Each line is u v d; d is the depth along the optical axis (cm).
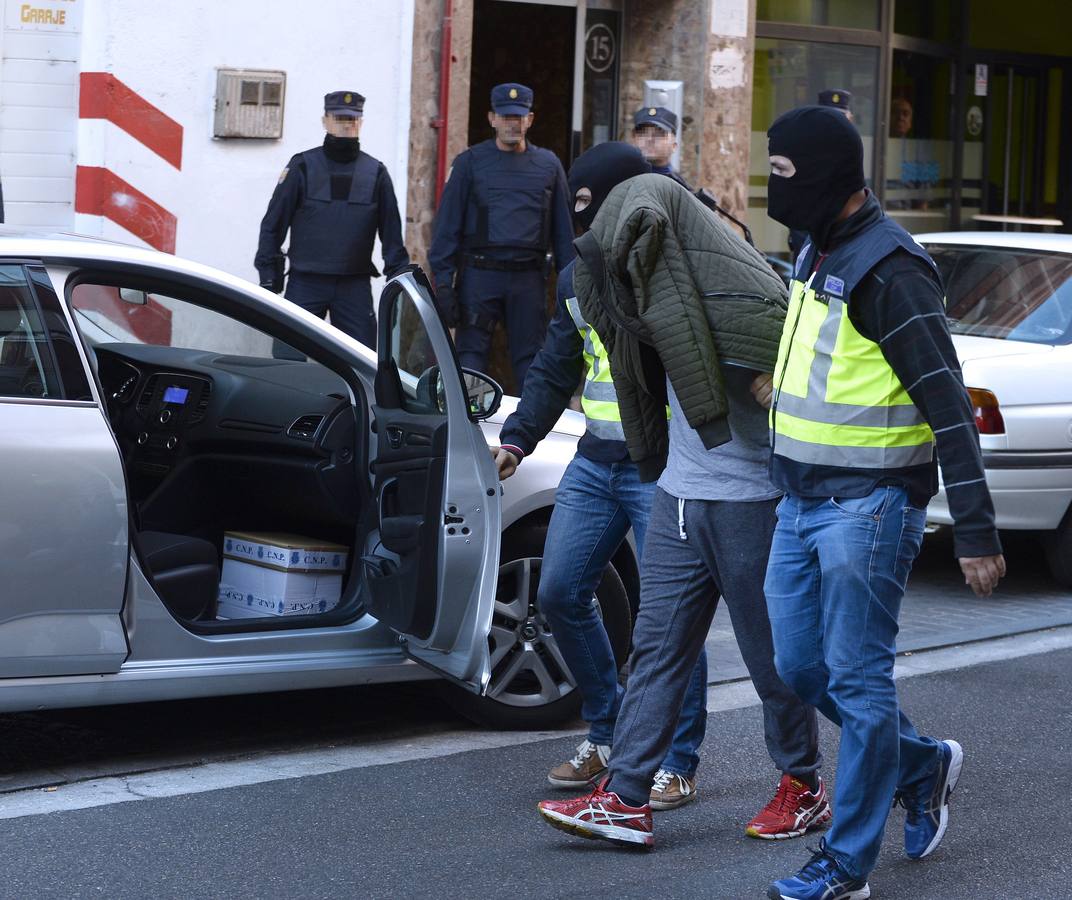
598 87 1583
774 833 608
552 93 1552
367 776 664
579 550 632
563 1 1531
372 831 600
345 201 1206
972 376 1015
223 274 677
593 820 579
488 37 1505
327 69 1347
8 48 1225
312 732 723
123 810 612
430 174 1407
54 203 1264
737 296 567
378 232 1236
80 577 612
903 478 523
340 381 744
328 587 713
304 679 670
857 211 521
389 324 675
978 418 1011
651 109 979
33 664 610
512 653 727
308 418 728
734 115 1598
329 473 711
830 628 530
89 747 689
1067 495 1035
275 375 749
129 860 562
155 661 639
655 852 591
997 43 2088
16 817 600
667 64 1586
